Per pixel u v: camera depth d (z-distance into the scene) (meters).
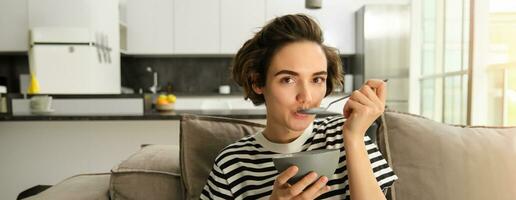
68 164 2.37
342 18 4.53
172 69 4.91
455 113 3.26
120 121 2.38
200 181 1.06
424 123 1.17
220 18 4.50
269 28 0.82
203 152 1.09
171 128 2.41
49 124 2.34
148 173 1.11
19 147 2.34
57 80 3.61
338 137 0.89
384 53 4.27
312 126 0.93
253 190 0.86
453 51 3.28
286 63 0.76
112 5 4.01
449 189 1.07
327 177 0.67
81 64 3.63
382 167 0.89
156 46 4.50
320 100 0.79
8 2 4.04
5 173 2.34
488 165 1.09
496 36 2.66
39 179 2.36
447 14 3.42
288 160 0.64
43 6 4.00
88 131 2.37
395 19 4.25
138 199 1.09
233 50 4.53
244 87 0.88
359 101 0.76
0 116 2.18
